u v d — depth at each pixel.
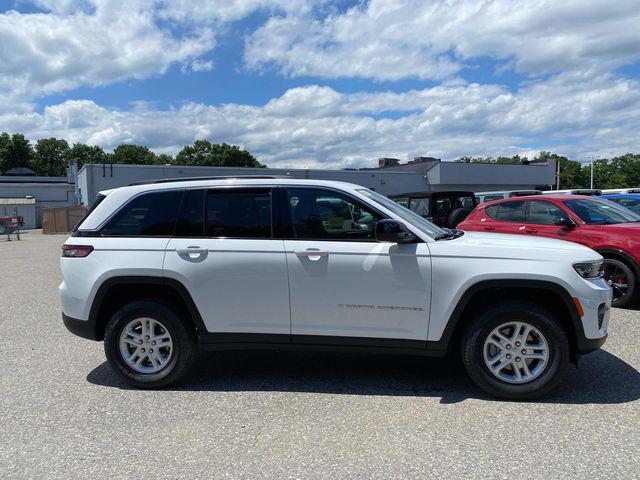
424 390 4.25
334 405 3.98
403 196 14.96
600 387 4.22
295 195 4.33
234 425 3.65
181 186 4.51
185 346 4.36
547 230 8.00
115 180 30.59
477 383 4.05
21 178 65.62
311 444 3.35
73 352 5.60
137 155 103.06
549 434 3.41
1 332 6.50
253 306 4.25
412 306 4.07
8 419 3.84
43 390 4.43
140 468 3.09
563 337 3.87
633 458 3.08
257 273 4.21
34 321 7.12
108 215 4.53
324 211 4.28
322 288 4.15
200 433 3.54
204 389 4.39
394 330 4.11
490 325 3.96
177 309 4.40
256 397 4.18
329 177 35.94
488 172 41.44
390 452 3.21
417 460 3.11
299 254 4.16
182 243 4.34
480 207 9.41
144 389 4.41
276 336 4.26
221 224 4.36
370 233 4.19
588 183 104.56
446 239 4.28
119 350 4.41
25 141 102.81
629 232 7.01
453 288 4.00
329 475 2.97
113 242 4.43
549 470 2.96
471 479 2.89
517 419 3.65
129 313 4.36
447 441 3.34
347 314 4.15
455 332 4.29
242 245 4.26
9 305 8.31
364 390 4.28
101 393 4.34
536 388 3.91
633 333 5.79
